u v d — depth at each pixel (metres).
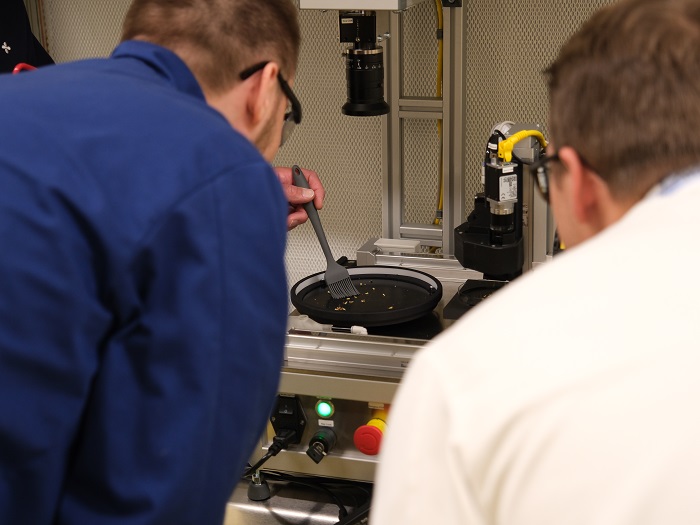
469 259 1.56
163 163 0.81
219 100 0.99
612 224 0.67
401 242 1.85
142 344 0.81
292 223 1.66
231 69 0.98
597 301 0.58
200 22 0.95
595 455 0.53
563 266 0.62
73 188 0.78
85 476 0.85
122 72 0.91
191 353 0.81
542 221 1.57
